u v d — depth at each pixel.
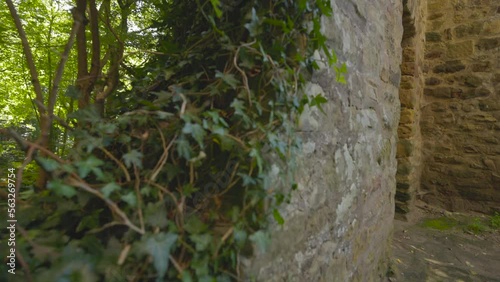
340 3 1.13
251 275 0.71
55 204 0.72
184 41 1.15
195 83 0.90
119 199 0.67
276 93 0.80
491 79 2.97
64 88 1.70
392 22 1.84
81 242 0.59
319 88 1.00
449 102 3.18
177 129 0.74
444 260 2.01
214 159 0.81
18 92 2.01
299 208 0.91
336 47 1.09
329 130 1.07
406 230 2.56
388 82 1.79
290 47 0.88
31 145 0.64
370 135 1.48
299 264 0.91
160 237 0.60
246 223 0.72
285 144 0.79
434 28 3.31
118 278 0.57
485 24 3.03
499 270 1.88
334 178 1.11
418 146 3.16
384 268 1.78
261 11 0.85
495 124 2.92
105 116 1.10
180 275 0.61
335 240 1.14
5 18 1.51
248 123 0.75
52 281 0.51
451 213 2.93
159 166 0.72
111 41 1.40
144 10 1.59
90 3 1.17
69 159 0.72
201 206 0.78
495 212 2.85
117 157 0.83
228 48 0.82
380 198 1.68
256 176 0.74
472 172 3.00
